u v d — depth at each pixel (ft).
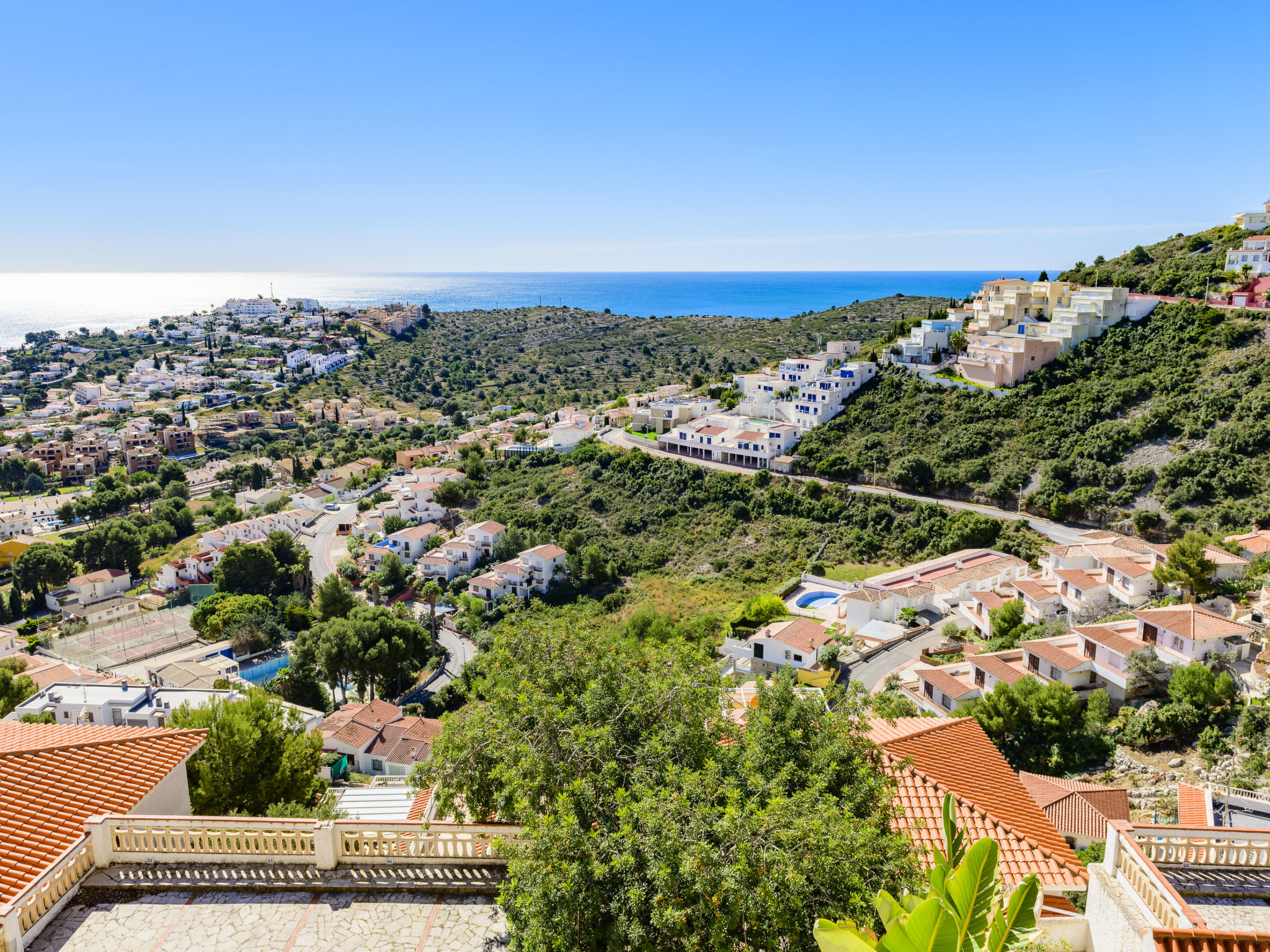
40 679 198.29
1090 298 316.19
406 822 52.03
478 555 325.21
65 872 48.52
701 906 39.86
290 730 90.48
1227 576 157.79
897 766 68.85
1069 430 270.46
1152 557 170.60
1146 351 286.46
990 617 183.01
